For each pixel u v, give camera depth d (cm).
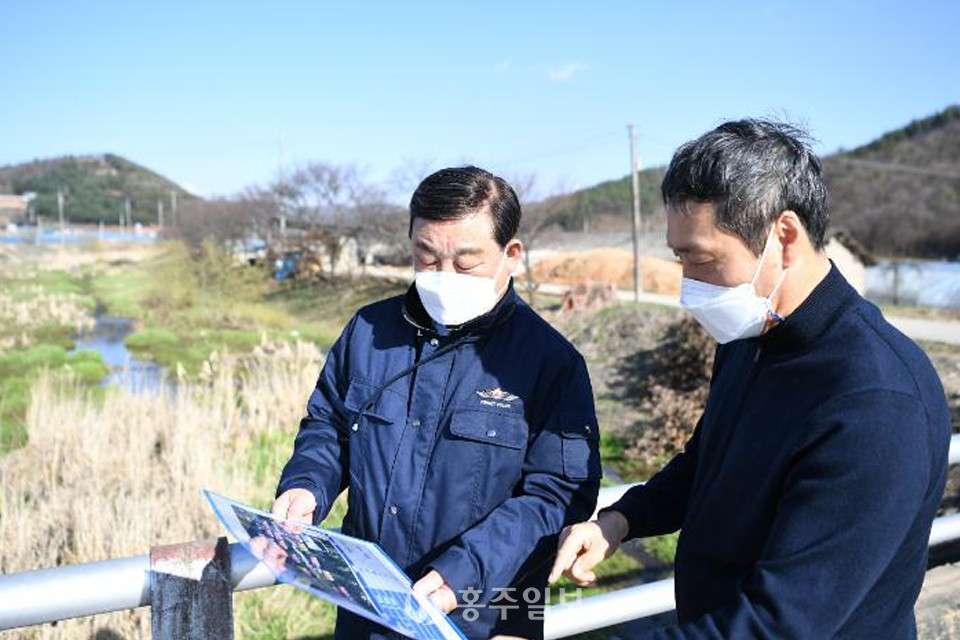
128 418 654
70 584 129
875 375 105
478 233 147
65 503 432
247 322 2086
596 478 152
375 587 115
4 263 3950
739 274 113
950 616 241
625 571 435
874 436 101
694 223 112
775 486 113
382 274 2666
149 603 137
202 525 438
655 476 156
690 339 966
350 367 163
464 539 136
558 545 142
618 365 1083
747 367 128
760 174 108
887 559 100
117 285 3319
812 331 112
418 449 150
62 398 792
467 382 152
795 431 110
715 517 124
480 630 145
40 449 589
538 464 151
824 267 116
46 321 2147
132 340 1802
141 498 446
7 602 125
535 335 157
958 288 1848
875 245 4034
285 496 145
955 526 233
